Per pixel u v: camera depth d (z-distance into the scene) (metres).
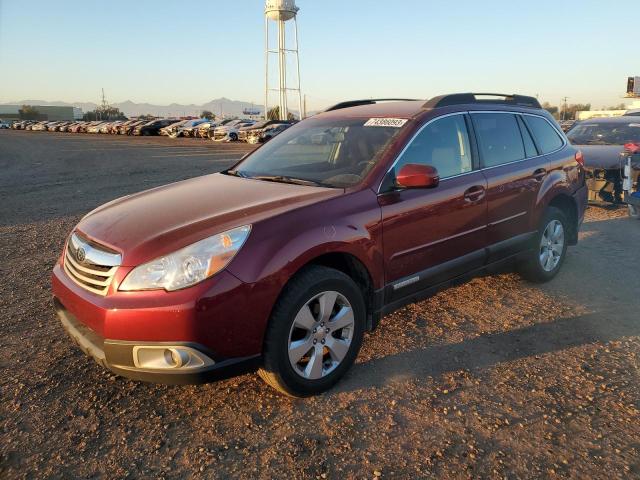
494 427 2.88
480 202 4.12
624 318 4.32
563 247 5.25
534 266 4.93
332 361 3.27
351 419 2.97
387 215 3.44
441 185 3.85
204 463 2.62
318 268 3.11
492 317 4.37
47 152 25.70
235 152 25.06
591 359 3.63
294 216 3.05
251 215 3.04
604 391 3.22
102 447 2.74
